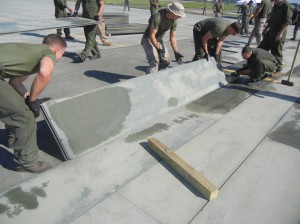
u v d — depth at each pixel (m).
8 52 2.32
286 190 2.71
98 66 6.21
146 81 3.99
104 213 2.28
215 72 5.43
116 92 3.54
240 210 2.43
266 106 4.60
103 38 8.15
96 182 2.60
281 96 5.08
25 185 2.45
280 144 3.49
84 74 5.61
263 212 2.42
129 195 2.49
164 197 2.51
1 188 2.48
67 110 2.98
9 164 2.79
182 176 2.77
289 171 2.99
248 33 13.75
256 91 5.24
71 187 2.51
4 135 3.23
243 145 3.41
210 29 5.12
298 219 2.37
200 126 3.78
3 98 2.35
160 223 2.24
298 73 6.74
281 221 2.34
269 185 2.76
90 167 2.79
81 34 9.66
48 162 2.87
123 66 6.35
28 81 4.90
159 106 3.99
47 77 2.36
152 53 4.62
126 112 3.54
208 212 2.38
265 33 6.35
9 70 2.33
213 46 5.61
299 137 3.70
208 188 2.50
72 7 17.84
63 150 2.84
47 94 4.49
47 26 5.46
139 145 3.22
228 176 2.85
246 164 3.06
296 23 11.98
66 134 2.89
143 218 2.27
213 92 5.01
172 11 4.22
